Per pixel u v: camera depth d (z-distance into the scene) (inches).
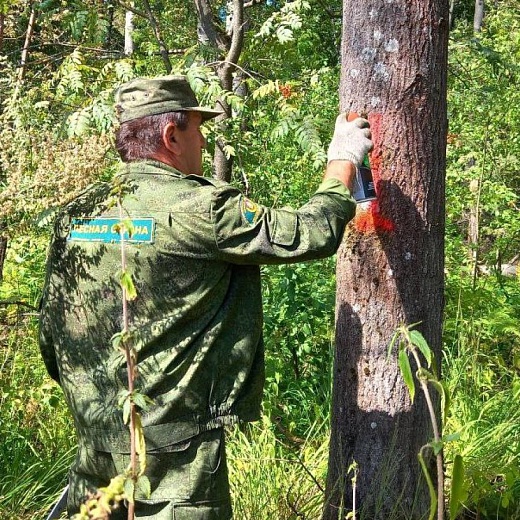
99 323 98.5
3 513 144.0
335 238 96.3
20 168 132.9
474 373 190.9
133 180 97.3
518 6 399.2
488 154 314.7
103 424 97.0
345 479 122.7
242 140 209.0
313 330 197.6
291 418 186.2
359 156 104.0
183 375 95.6
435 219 119.0
